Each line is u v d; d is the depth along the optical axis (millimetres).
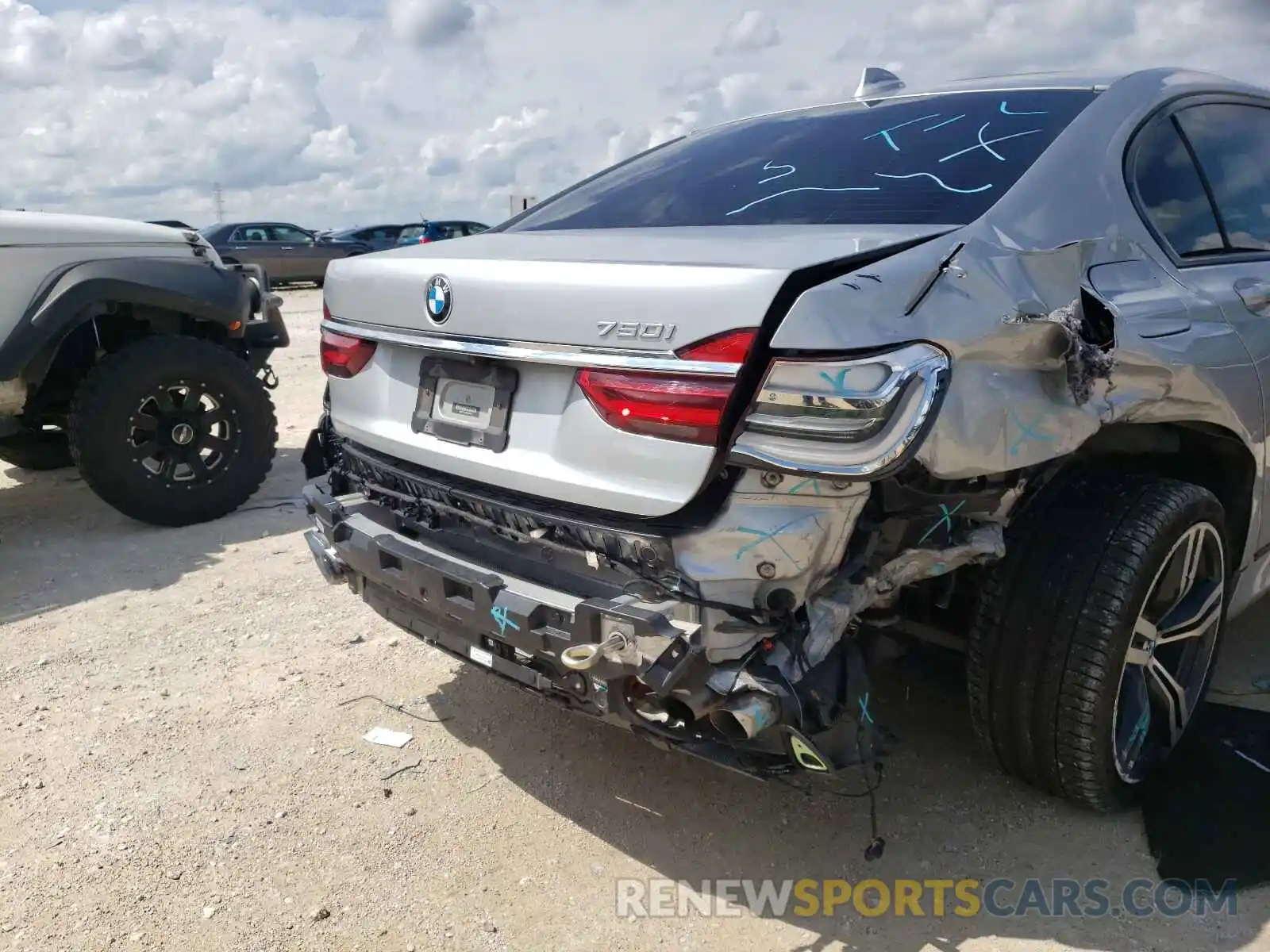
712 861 2500
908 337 1870
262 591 4316
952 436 1896
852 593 2010
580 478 2111
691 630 1954
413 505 2605
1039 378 2098
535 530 2250
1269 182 3305
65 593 4363
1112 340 2172
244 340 5977
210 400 5488
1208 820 2566
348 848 2582
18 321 4855
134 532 5227
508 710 3258
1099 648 2303
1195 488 2459
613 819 2682
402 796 2801
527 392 2250
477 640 2412
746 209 2611
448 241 2883
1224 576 2717
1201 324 2578
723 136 3227
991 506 2176
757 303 1855
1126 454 2760
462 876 2469
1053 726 2383
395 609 2652
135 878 2484
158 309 5520
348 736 3113
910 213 2344
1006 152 2521
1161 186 2787
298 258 22734
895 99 3012
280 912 2357
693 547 1955
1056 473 2438
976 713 2518
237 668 3590
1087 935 2207
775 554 1908
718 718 1976
